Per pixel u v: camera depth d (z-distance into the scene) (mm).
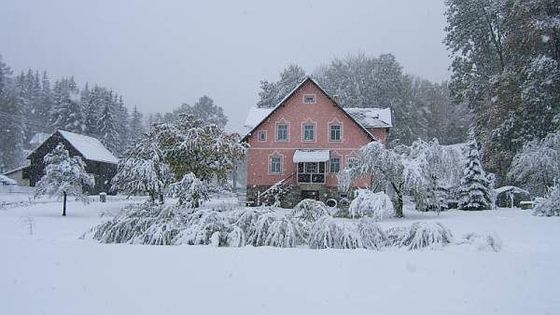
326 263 9680
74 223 23094
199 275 8562
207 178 34094
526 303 6758
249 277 8398
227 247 12555
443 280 8188
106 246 12109
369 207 23766
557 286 7758
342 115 41188
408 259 10172
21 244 12148
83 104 83375
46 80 120438
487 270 9023
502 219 24562
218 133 33906
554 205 26516
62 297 7117
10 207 35844
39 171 53594
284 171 41469
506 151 38281
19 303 6809
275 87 73938
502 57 45656
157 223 14977
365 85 71812
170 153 32562
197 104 102188
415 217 28297
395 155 28797
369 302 6852
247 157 41875
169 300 6961
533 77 33844
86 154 53062
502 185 44750
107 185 56000
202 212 14914
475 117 46719
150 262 9758
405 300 6941
